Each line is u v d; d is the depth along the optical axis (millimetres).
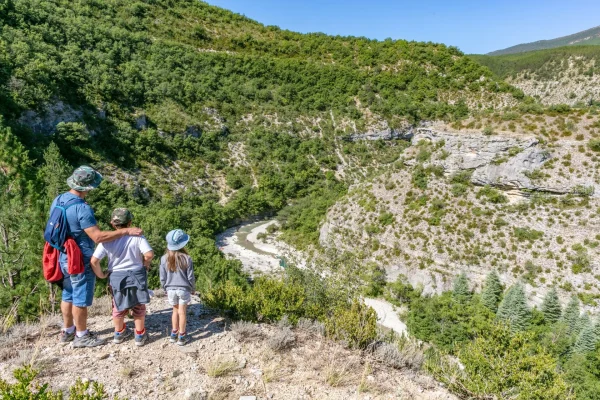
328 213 64250
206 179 77188
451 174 53469
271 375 5230
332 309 9297
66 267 5285
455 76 113875
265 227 74625
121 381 4742
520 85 146250
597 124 46562
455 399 5727
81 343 5469
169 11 124125
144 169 68000
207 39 122688
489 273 42781
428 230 50375
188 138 79750
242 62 111312
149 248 5527
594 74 131750
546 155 46000
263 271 49094
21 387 3266
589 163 43875
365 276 49094
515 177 46969
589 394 20078
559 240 42375
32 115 51781
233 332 6516
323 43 133625
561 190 44344
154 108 79000
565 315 34969
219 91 97125
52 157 27328
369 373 5852
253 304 7727
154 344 5789
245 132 93125
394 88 111875
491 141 49594
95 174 5402
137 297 5465
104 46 82000
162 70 88688
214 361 5402
